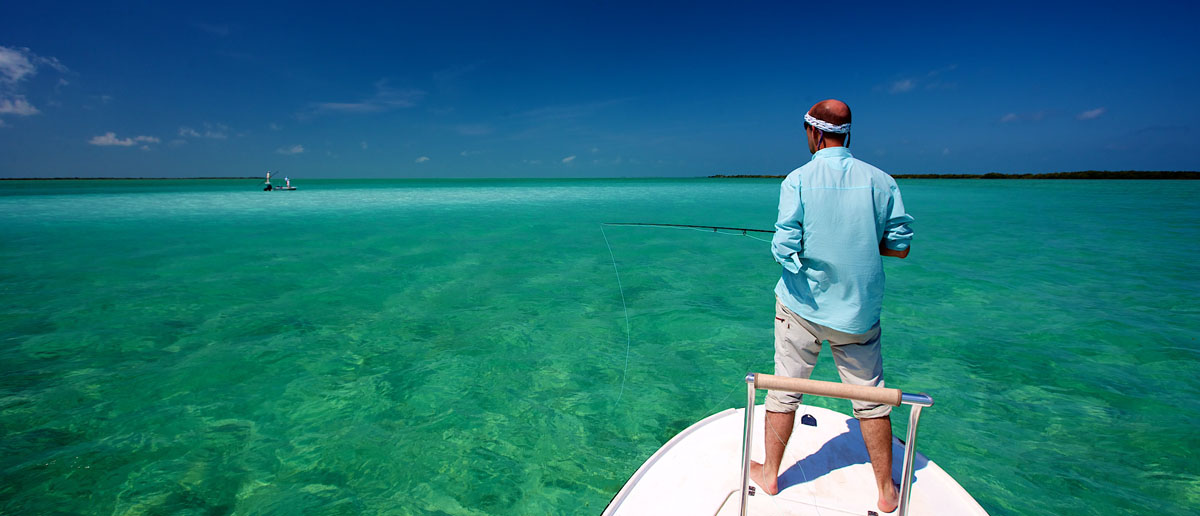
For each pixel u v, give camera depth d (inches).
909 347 196.1
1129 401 148.5
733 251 438.9
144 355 187.9
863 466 87.6
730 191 1847.9
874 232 75.9
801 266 80.0
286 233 560.4
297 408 147.1
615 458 123.0
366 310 250.5
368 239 507.8
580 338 210.2
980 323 226.4
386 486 111.3
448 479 114.0
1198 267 356.2
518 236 537.0
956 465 117.1
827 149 78.5
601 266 367.6
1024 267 357.7
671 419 142.3
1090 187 1943.9
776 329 86.4
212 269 351.9
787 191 78.9
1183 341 198.8
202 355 188.4
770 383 62.9
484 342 205.2
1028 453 121.7
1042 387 158.7
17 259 389.1
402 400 153.0
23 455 120.8
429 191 1877.5
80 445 125.9
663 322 232.5
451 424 138.6
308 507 103.9
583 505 105.5
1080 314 239.5
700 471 86.7
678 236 541.3
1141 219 700.7
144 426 135.9
